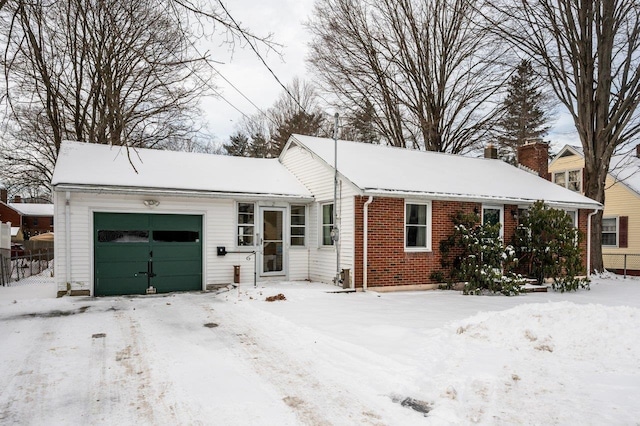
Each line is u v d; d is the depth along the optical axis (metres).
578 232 13.73
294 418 4.20
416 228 13.41
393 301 10.64
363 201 12.36
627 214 21.86
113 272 11.59
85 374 5.45
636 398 4.55
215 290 12.53
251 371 5.53
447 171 15.85
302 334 7.25
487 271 12.24
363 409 4.39
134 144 20.67
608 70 17.50
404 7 24.20
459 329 7.20
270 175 15.24
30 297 11.17
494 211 14.74
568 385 4.93
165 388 4.98
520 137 28.86
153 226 12.08
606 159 18.03
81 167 11.97
